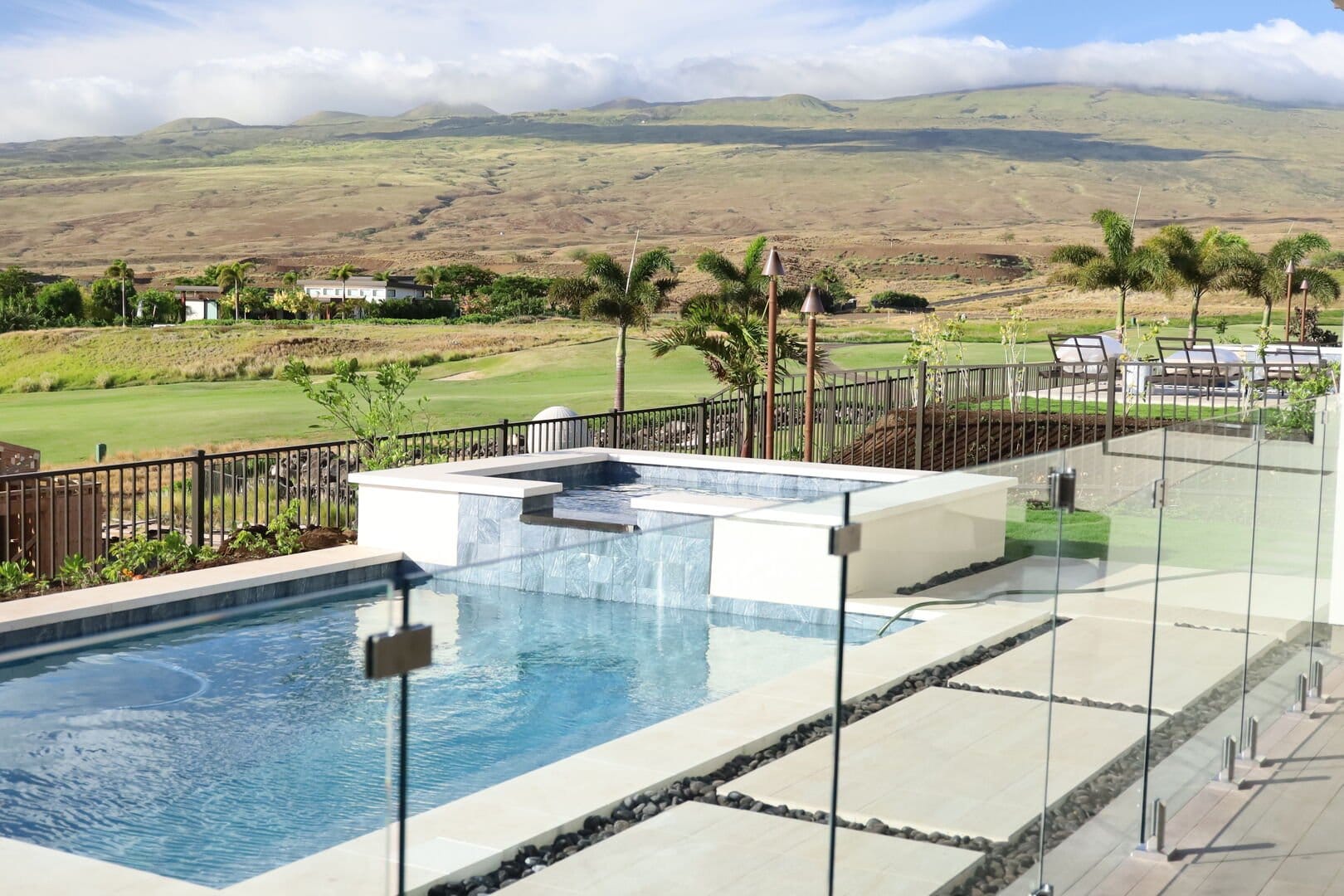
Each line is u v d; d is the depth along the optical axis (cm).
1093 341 2131
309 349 7369
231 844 259
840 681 295
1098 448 397
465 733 234
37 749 257
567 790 256
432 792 225
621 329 2722
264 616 243
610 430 1334
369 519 984
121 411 4603
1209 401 1722
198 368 6881
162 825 266
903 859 313
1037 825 368
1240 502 527
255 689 249
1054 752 378
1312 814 484
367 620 228
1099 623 402
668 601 303
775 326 1406
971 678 338
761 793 283
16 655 244
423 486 959
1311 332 3061
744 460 1134
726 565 308
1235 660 530
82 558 906
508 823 240
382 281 14575
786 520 302
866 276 15250
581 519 920
